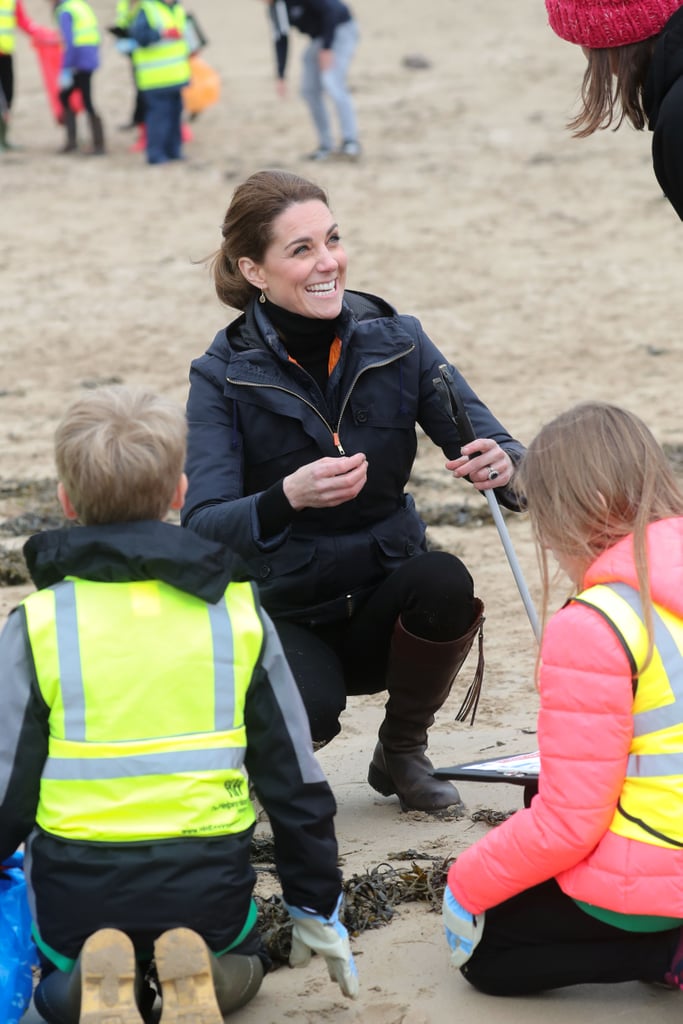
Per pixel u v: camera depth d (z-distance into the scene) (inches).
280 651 146.5
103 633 139.9
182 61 865.5
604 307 593.6
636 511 146.9
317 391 193.6
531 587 310.0
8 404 486.0
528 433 431.8
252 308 195.5
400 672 195.2
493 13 1359.5
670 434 426.9
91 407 143.9
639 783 142.6
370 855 191.2
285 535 183.3
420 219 738.2
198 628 141.6
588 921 148.1
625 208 745.6
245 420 194.2
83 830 138.3
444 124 946.7
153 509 143.5
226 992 144.3
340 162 856.9
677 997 154.4
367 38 1283.2
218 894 140.1
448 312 591.5
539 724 143.8
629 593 142.8
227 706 141.8
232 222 190.9
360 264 664.4
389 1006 154.2
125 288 638.5
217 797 140.9
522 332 563.2
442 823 201.3
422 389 201.3
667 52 182.9
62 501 147.9
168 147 882.8
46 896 139.6
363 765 226.5
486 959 154.6
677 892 140.8
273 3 1015.6
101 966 130.9
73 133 919.0
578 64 1098.7
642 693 141.8
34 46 947.3
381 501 198.4
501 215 742.5
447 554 194.4
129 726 139.3
